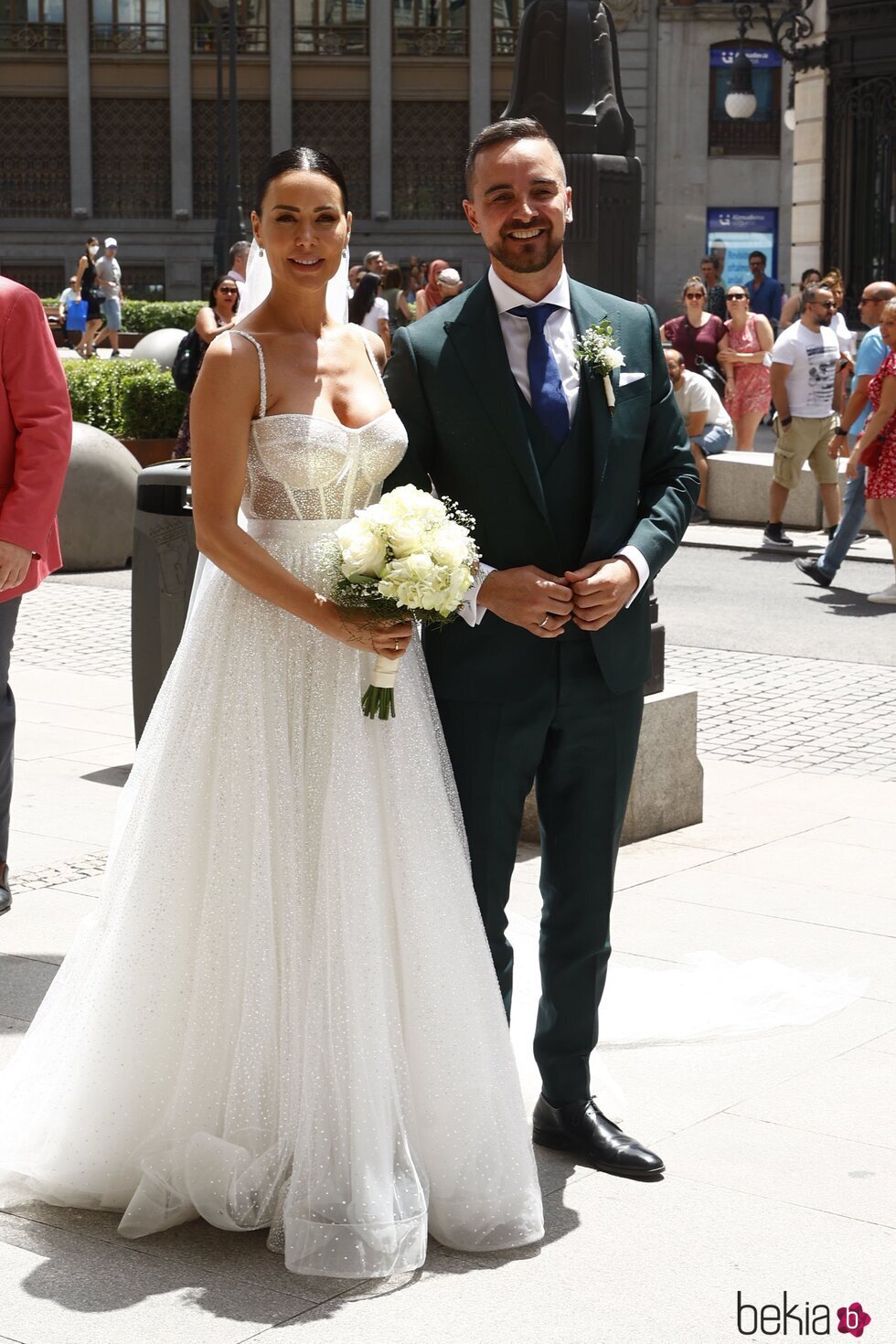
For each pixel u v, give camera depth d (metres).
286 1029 3.42
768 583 12.30
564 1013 3.82
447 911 3.48
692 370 16.34
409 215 45.00
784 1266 3.32
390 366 3.67
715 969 4.95
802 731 8.18
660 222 42.28
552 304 3.64
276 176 3.51
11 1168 3.61
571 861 3.78
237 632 3.50
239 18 44.00
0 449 5.17
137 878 3.51
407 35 44.28
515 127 3.57
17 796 6.79
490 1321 3.11
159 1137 3.49
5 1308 3.14
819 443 13.34
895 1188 3.65
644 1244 3.41
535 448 3.62
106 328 30.16
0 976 4.83
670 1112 4.05
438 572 3.30
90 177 44.34
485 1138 3.42
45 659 9.60
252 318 3.61
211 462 3.45
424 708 3.57
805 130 21.58
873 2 19.75
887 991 4.84
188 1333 3.05
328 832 3.40
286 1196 3.35
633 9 41.44
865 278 20.58
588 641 3.67
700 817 6.64
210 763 3.48
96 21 44.09
